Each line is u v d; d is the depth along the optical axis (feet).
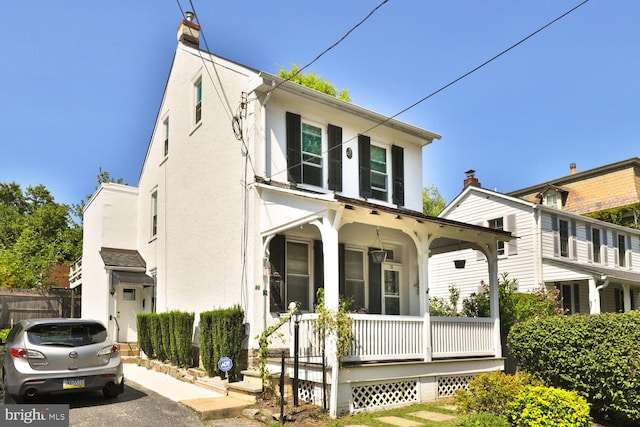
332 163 44.27
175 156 51.98
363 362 31.71
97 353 30.30
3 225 118.52
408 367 33.68
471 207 82.17
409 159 51.83
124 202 61.77
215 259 42.70
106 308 54.90
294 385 30.63
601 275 63.87
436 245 45.88
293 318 34.27
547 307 49.11
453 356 37.06
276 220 36.24
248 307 37.40
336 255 30.83
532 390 24.36
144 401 31.65
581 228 79.41
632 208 97.40
